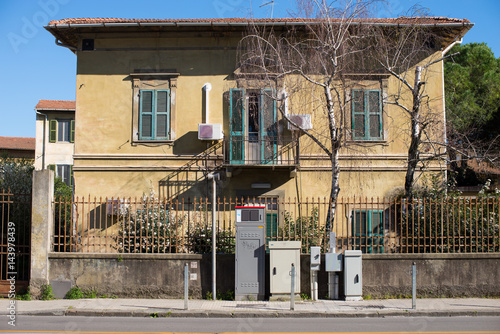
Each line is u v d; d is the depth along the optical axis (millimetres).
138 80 16297
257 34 14328
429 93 15930
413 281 10148
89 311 9891
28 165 18109
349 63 14617
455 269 11359
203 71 16312
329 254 11070
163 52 16375
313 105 15836
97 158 16078
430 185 15375
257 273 10992
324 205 14289
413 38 14648
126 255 11258
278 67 14461
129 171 16062
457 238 11812
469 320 9469
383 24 14258
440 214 12172
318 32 13461
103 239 15594
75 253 11273
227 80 16234
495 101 24875
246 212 11109
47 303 10602
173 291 11195
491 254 11391
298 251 11023
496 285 11367
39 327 8719
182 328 8656
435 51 16062
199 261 11258
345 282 10953
